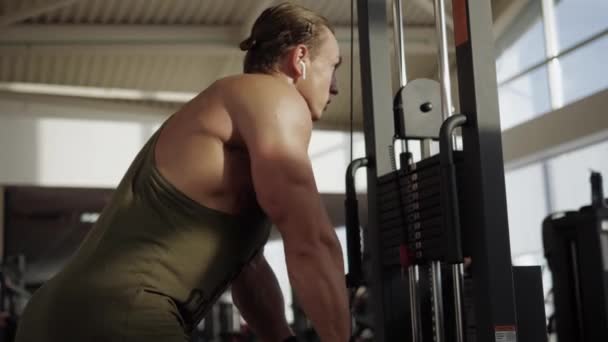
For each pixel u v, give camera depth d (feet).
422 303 5.65
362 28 6.08
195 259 4.14
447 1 24.20
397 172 5.47
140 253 4.07
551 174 30.42
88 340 3.93
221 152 4.19
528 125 29.84
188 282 4.16
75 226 46.93
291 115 4.16
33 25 28.66
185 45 29.99
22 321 4.25
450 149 4.85
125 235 4.13
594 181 13.12
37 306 4.16
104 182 32.94
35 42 28.86
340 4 28.99
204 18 30.07
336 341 3.89
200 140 4.20
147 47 29.81
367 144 5.93
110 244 4.13
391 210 5.53
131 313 3.97
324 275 3.89
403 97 5.54
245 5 29.17
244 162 4.26
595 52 27.71
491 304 4.69
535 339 5.66
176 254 4.10
